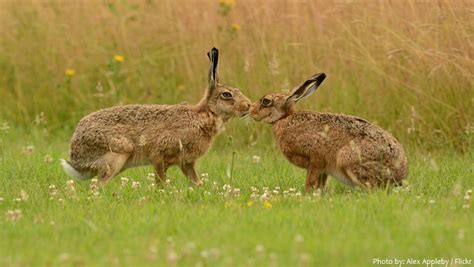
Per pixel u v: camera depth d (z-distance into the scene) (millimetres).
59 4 20953
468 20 16891
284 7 18719
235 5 19219
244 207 11008
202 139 13445
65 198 11766
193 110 13445
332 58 17688
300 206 10867
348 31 17516
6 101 19766
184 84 18891
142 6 20359
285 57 17984
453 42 16812
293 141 12781
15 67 20047
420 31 17047
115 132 12930
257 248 8523
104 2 20594
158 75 19234
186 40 19297
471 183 12805
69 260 8430
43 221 10344
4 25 20906
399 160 12102
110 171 12891
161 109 13312
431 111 16594
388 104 16953
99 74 19719
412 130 16188
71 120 19141
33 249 8977
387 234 9258
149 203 11344
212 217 10297
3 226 10109
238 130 17078
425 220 9867
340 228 9648
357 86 17297
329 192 12547
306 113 12914
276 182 13258
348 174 12172
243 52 18422
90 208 10992
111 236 9516
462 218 10109
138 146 13094
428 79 16688
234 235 9359
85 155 13039
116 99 18875
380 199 11000
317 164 12609
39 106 19516
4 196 12047
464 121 16391
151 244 9031
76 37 20312
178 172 14492
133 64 19469
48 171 14078
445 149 16188
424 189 12211
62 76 19906
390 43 17188
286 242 9016
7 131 17656
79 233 9703
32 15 20812
